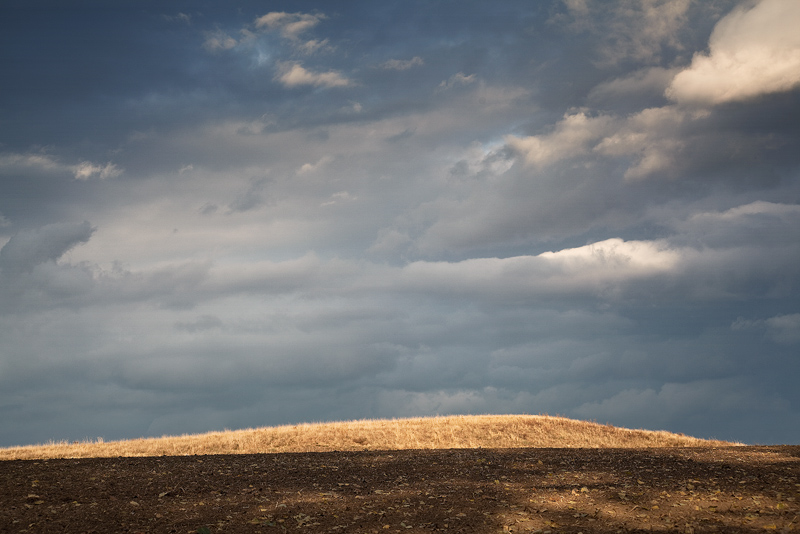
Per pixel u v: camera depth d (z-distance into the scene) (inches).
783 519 387.9
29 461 631.2
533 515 430.3
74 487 499.5
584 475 562.6
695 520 399.2
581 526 401.4
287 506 461.1
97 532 386.9
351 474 593.3
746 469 559.8
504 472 597.3
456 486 531.2
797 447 750.5
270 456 728.3
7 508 429.4
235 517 430.0
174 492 494.9
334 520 426.6
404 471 612.4
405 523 418.3
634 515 419.5
